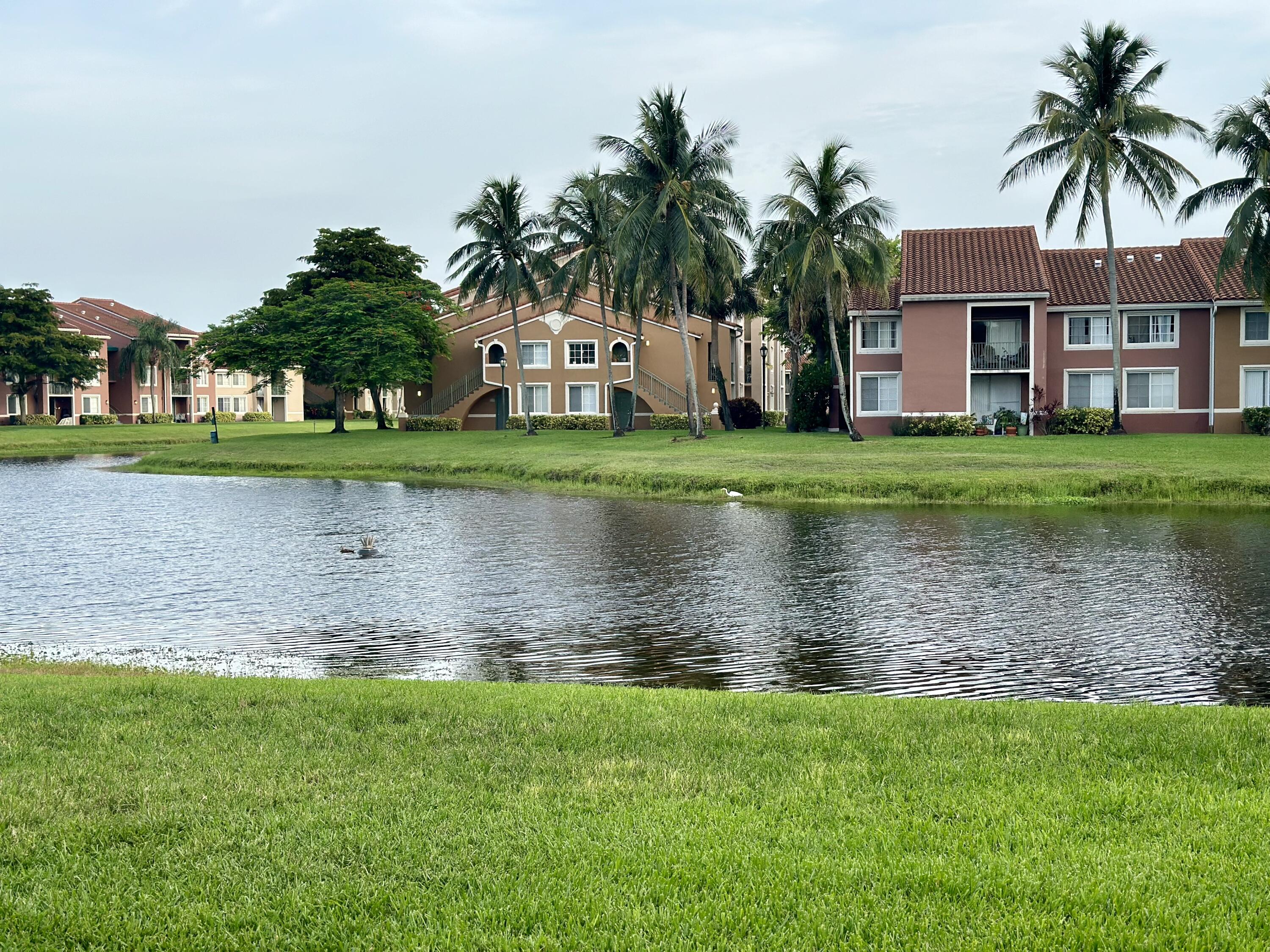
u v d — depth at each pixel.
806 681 12.73
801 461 39.19
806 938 4.83
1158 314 48.25
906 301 47.53
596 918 5.04
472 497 36.72
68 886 5.48
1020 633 15.16
